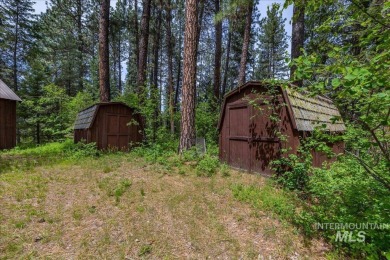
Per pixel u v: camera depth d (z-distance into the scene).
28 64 18.91
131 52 24.27
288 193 4.22
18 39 18.14
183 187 4.50
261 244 2.76
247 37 11.24
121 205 3.60
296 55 7.41
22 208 3.38
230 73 24.06
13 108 11.50
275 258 2.53
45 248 2.51
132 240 2.72
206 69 27.34
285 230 3.06
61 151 8.90
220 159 7.07
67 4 18.39
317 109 5.82
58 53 20.83
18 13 17.69
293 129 4.86
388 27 1.87
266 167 5.48
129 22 18.52
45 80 16.02
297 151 4.74
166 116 10.78
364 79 1.61
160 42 22.06
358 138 2.89
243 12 11.34
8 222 2.96
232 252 2.59
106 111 8.55
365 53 2.25
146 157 7.02
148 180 4.86
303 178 4.32
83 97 13.59
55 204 3.59
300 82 5.62
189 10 6.82
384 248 2.31
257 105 5.63
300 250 2.69
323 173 4.13
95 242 2.65
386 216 2.47
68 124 13.09
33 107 14.80
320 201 3.76
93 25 19.72
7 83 18.72
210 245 2.70
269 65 24.03
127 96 11.51
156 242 2.71
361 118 2.08
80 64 21.11
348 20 2.25
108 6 10.12
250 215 3.42
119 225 3.03
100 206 3.56
